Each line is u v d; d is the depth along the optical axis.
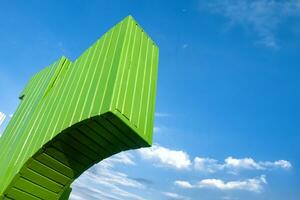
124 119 5.72
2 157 8.09
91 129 6.06
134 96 6.50
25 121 8.46
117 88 5.82
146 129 6.66
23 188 6.47
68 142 6.45
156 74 8.20
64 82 7.95
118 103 5.69
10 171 6.66
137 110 6.46
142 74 7.26
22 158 6.60
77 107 6.30
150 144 6.61
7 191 6.28
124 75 6.27
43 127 7.04
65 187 7.16
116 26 7.64
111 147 6.73
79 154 6.82
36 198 6.74
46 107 7.83
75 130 6.12
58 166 6.78
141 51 7.55
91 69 7.04
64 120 6.35
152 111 7.29
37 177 6.60
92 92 6.26
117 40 6.98
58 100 7.44
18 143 7.66
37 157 6.37
